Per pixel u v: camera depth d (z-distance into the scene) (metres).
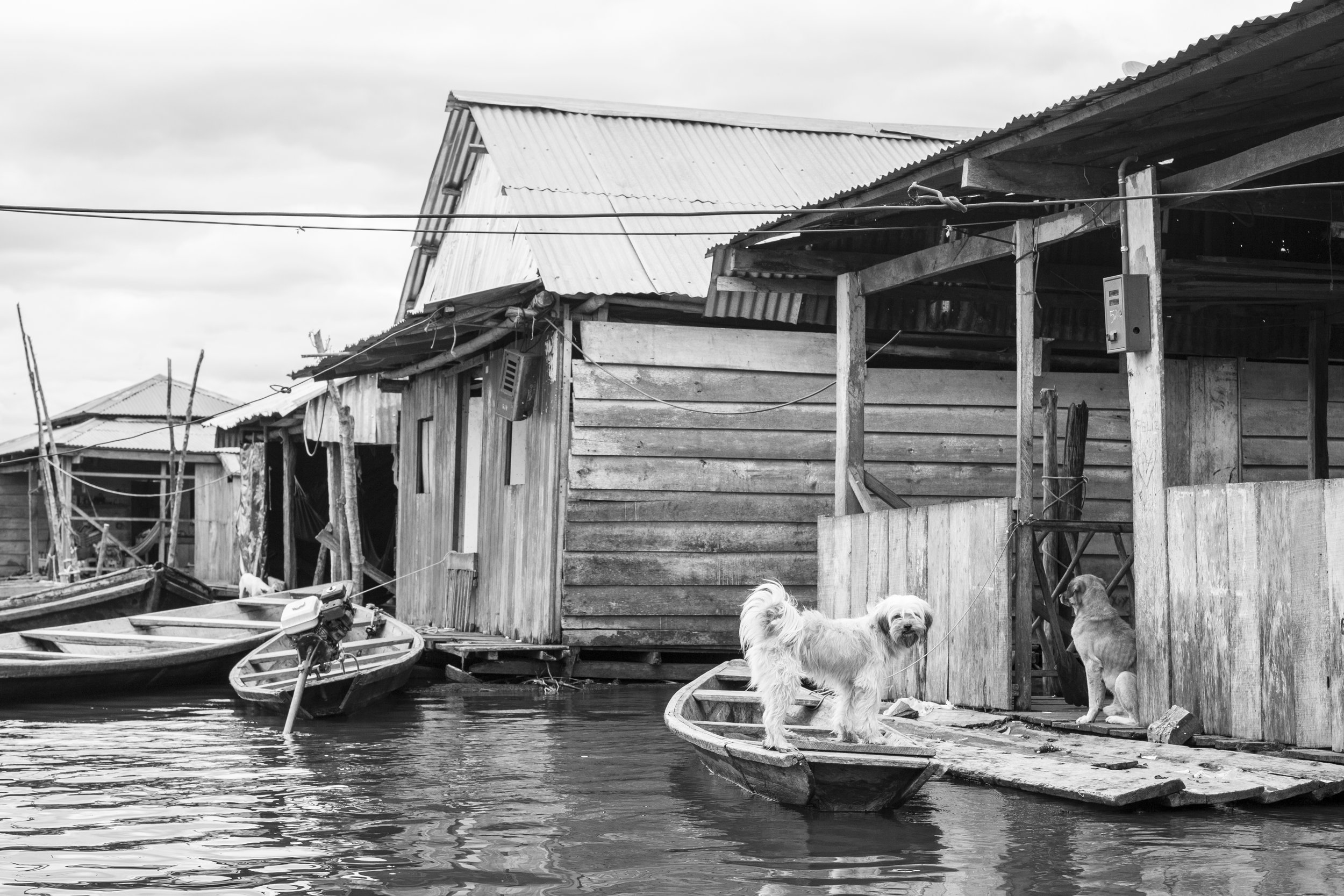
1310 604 7.37
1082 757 7.87
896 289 12.84
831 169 19.20
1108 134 8.97
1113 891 5.39
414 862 6.02
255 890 5.55
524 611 14.95
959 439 14.75
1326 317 13.44
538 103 18.86
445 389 18.23
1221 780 7.09
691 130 19.45
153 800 7.54
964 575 9.96
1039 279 12.76
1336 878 5.55
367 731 10.66
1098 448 14.77
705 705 9.76
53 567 26.88
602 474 14.13
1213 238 11.66
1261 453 14.37
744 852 6.16
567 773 8.51
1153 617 8.49
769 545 14.52
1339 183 7.79
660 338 14.35
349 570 21.56
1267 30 7.10
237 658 14.24
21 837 6.54
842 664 7.53
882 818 6.95
